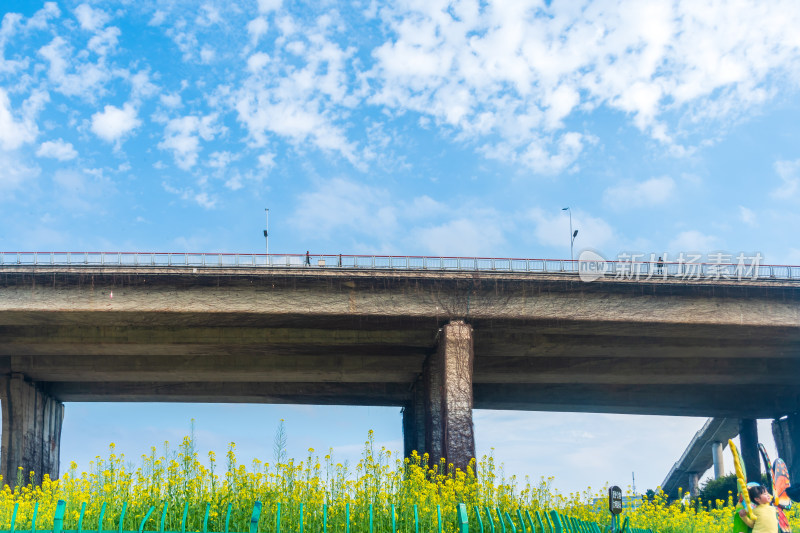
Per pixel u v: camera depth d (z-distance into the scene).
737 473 15.90
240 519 17.72
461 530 13.78
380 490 19.50
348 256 65.12
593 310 66.50
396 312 65.31
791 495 85.44
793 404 89.88
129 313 64.12
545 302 66.38
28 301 63.50
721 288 67.00
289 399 88.69
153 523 17.70
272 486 18.97
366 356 78.06
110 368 78.75
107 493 18.98
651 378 82.56
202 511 17.84
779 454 92.94
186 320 66.25
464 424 63.12
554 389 88.38
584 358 80.69
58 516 14.80
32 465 80.31
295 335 71.44
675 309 66.94
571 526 19.75
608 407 91.19
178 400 88.56
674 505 30.36
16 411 77.94
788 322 67.38
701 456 107.62
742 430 94.88
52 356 78.38
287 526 17.38
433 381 73.12
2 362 78.25
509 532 17.02
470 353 65.06
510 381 83.81
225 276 64.06
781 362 82.12
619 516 25.73
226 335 71.81
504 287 66.12
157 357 78.81
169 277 64.00
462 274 65.50
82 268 63.44
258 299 64.69
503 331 69.94
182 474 18.66
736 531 15.92
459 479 23.22
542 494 22.86
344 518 17.80
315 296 65.12
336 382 87.00
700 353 76.75
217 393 86.25
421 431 79.62
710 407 90.12
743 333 69.25
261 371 79.06
